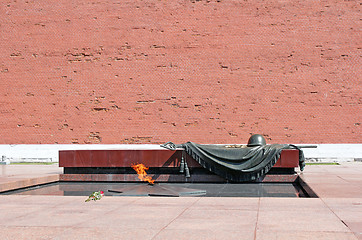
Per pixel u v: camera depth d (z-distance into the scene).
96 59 19.45
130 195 8.41
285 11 18.62
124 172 11.42
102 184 10.97
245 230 4.60
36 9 20.08
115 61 19.31
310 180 9.98
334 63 18.28
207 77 18.72
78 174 11.54
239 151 10.74
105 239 4.27
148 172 11.31
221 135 18.47
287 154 10.81
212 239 4.21
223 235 4.38
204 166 10.82
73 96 19.52
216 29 18.83
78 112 19.44
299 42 18.47
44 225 4.98
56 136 19.53
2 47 20.17
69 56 19.66
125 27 19.38
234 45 18.70
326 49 18.34
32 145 19.61
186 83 18.81
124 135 19.03
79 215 5.62
